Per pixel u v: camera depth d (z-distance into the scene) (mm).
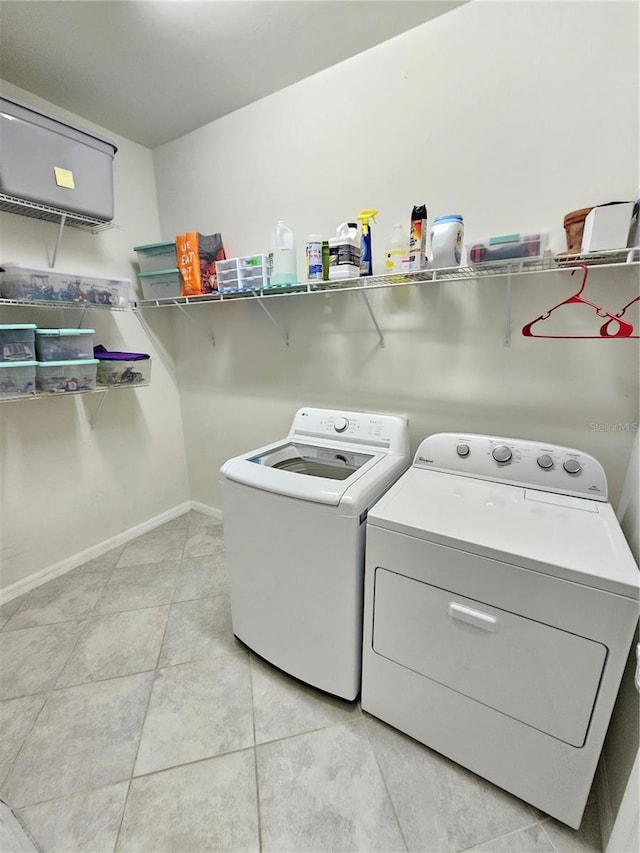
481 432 1636
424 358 1711
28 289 1703
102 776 1177
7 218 1765
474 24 1355
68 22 1387
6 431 1881
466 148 1450
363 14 1395
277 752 1242
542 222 1365
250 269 1789
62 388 1821
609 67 1191
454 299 1589
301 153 1820
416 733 1244
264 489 1319
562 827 1051
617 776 1017
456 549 1035
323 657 1365
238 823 1066
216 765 1206
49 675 1521
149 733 1302
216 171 2113
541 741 1019
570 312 1382
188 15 1374
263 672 1539
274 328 2148
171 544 2453
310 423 1876
